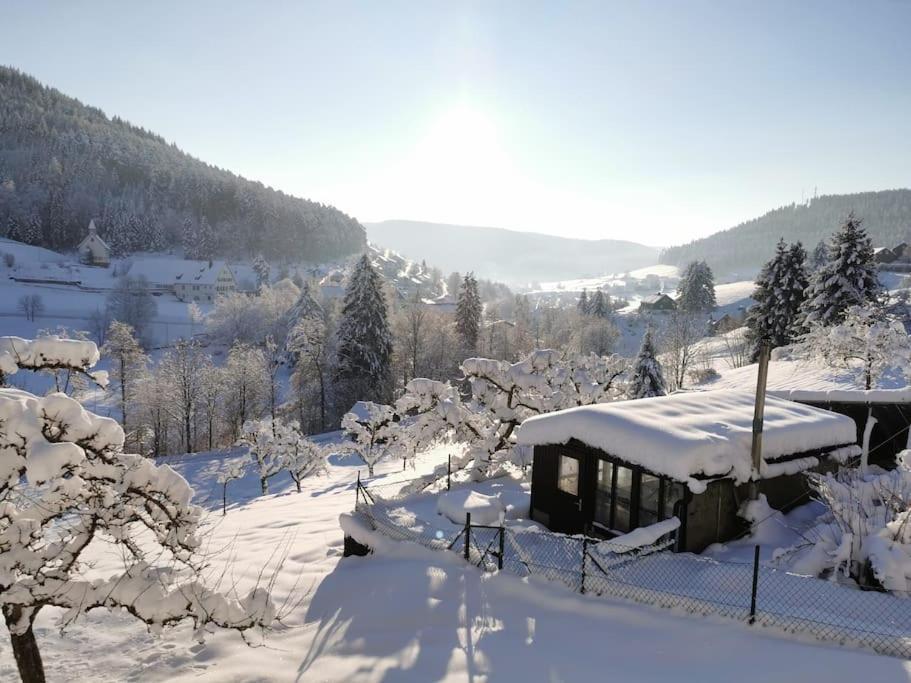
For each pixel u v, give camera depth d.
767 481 12.80
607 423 12.25
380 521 13.31
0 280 113.44
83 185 187.62
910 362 24.88
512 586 10.10
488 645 8.63
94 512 6.40
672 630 8.38
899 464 12.97
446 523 13.13
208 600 6.88
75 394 7.16
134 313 91.50
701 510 11.39
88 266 144.62
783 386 30.47
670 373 51.19
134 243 173.50
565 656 8.15
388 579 10.96
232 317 85.94
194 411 53.56
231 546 14.97
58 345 6.61
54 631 9.74
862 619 8.02
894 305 36.50
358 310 52.94
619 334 95.06
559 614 9.27
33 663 6.55
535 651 8.35
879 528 9.73
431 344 66.69
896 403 16.38
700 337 68.81
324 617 10.30
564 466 13.61
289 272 179.00
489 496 14.29
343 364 52.38
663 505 11.45
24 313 95.06
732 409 14.09
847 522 10.09
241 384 54.00
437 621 9.47
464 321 71.75
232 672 8.56
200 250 179.25
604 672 7.69
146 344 87.56
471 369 19.47
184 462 44.94
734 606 8.49
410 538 12.45
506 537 11.83
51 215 163.25
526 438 13.98
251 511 20.97
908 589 8.76
